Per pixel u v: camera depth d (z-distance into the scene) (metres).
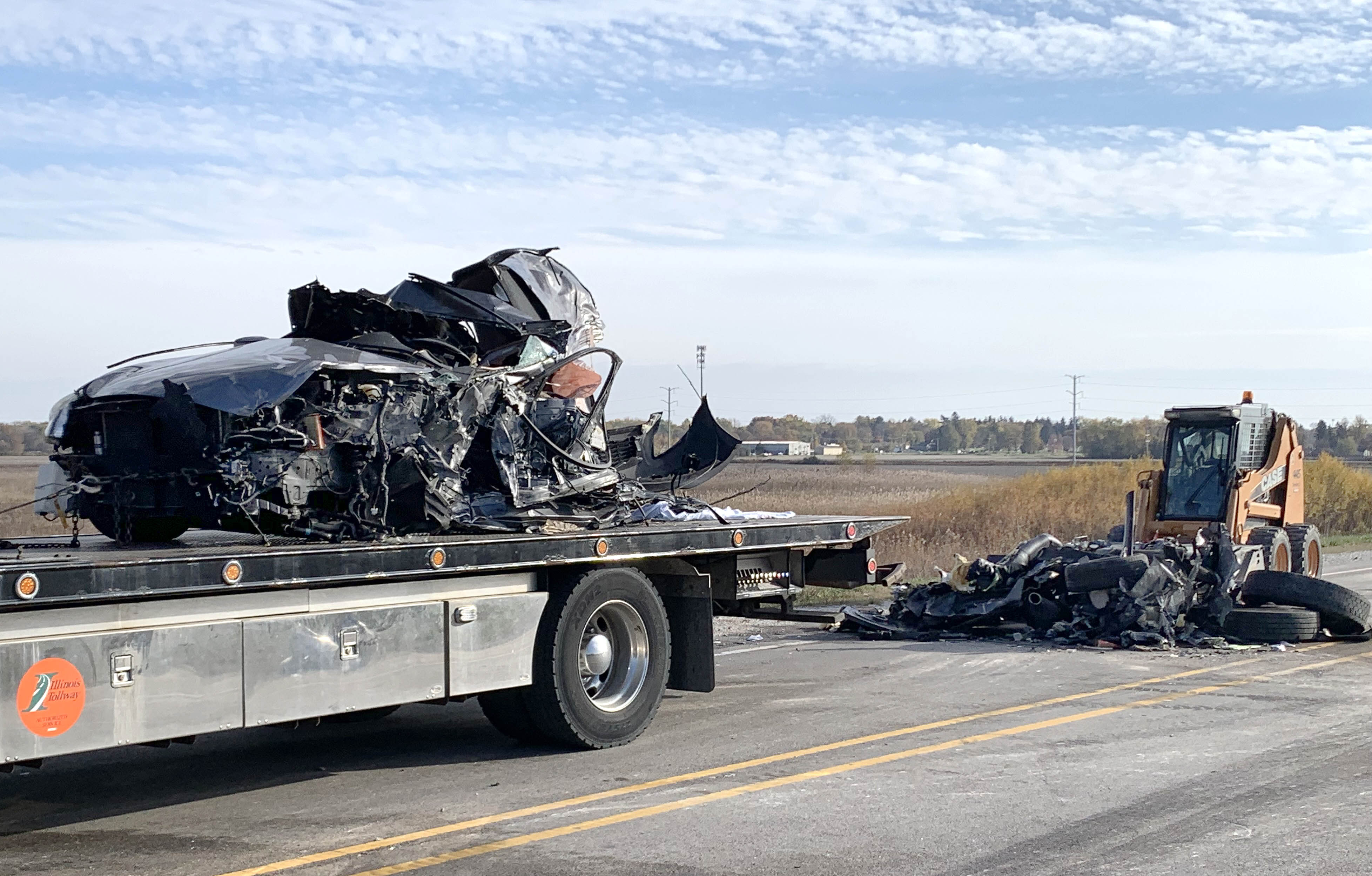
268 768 8.14
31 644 5.89
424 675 7.64
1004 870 5.75
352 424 8.02
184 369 8.06
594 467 9.38
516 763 8.20
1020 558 14.30
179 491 8.01
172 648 6.41
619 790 7.35
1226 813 6.66
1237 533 16.61
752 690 10.66
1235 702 9.93
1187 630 13.44
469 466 8.88
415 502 8.20
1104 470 38.41
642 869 5.83
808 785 7.34
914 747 8.33
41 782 7.78
